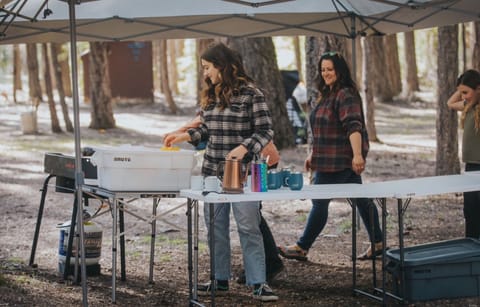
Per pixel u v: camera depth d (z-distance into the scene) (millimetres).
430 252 5930
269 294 5734
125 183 5621
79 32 7469
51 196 11680
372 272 6602
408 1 6852
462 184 5590
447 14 7262
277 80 16453
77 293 6027
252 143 5492
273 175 5395
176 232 8969
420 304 5629
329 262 7148
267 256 6250
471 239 6152
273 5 7156
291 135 16703
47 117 24516
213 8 7043
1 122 22875
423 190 5312
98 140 19125
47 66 20234
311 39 11766
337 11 7211
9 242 8375
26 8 6766
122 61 29391
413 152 16875
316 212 6910
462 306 5555
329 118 6488
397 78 31812
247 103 5633
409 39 31078
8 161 15312
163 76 27281
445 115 12188
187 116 26422
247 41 16281
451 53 12102
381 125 23844
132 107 28969
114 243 5738
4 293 5758
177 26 7344
